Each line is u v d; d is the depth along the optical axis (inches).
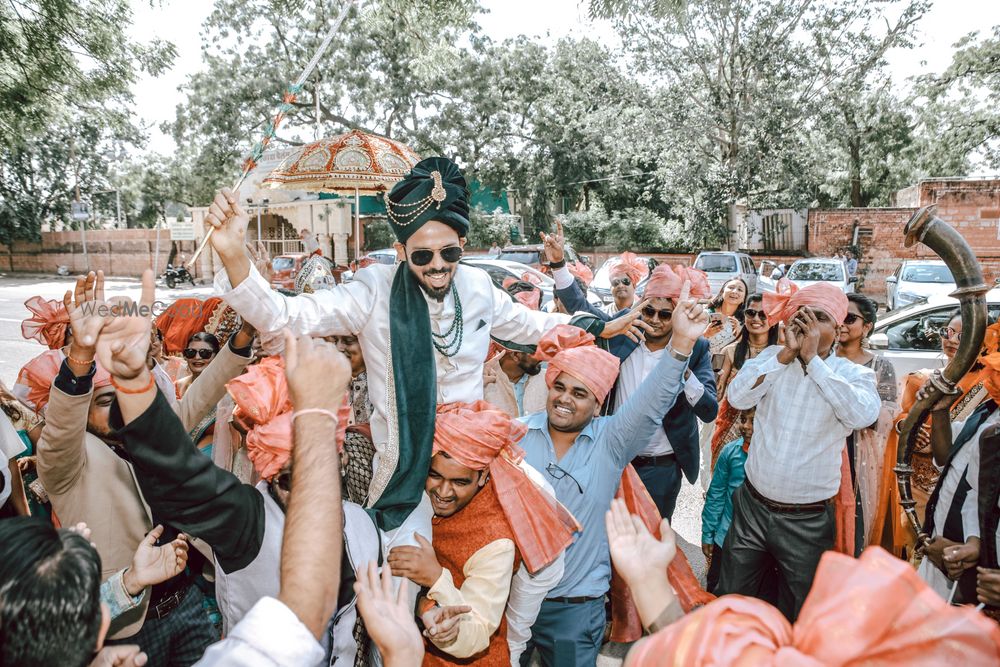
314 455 52.4
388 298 98.7
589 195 1288.1
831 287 126.8
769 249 1040.2
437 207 95.3
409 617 60.4
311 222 1051.3
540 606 100.7
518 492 94.3
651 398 109.6
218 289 89.6
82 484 93.9
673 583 115.9
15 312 713.0
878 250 911.0
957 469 103.2
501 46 1136.2
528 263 683.4
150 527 98.6
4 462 97.3
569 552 110.5
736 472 157.2
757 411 132.8
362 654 80.9
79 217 1461.6
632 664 43.3
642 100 951.6
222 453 126.8
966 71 1053.2
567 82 1116.5
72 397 84.0
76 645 47.3
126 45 474.9
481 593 89.8
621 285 209.3
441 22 342.6
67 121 536.7
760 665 39.1
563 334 113.2
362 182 273.4
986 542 90.2
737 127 890.1
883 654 39.3
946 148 1152.2
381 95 1031.0
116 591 79.3
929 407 110.3
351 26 909.2
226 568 74.7
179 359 184.7
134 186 1657.2
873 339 269.7
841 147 1146.0
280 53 1024.9
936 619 39.2
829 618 40.6
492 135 1136.8
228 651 46.3
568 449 115.3
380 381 98.1
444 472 91.2
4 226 1489.9
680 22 219.9
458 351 102.3
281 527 75.8
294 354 54.4
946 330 160.7
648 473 158.4
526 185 1202.0
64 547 49.1
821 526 126.3
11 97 460.1
